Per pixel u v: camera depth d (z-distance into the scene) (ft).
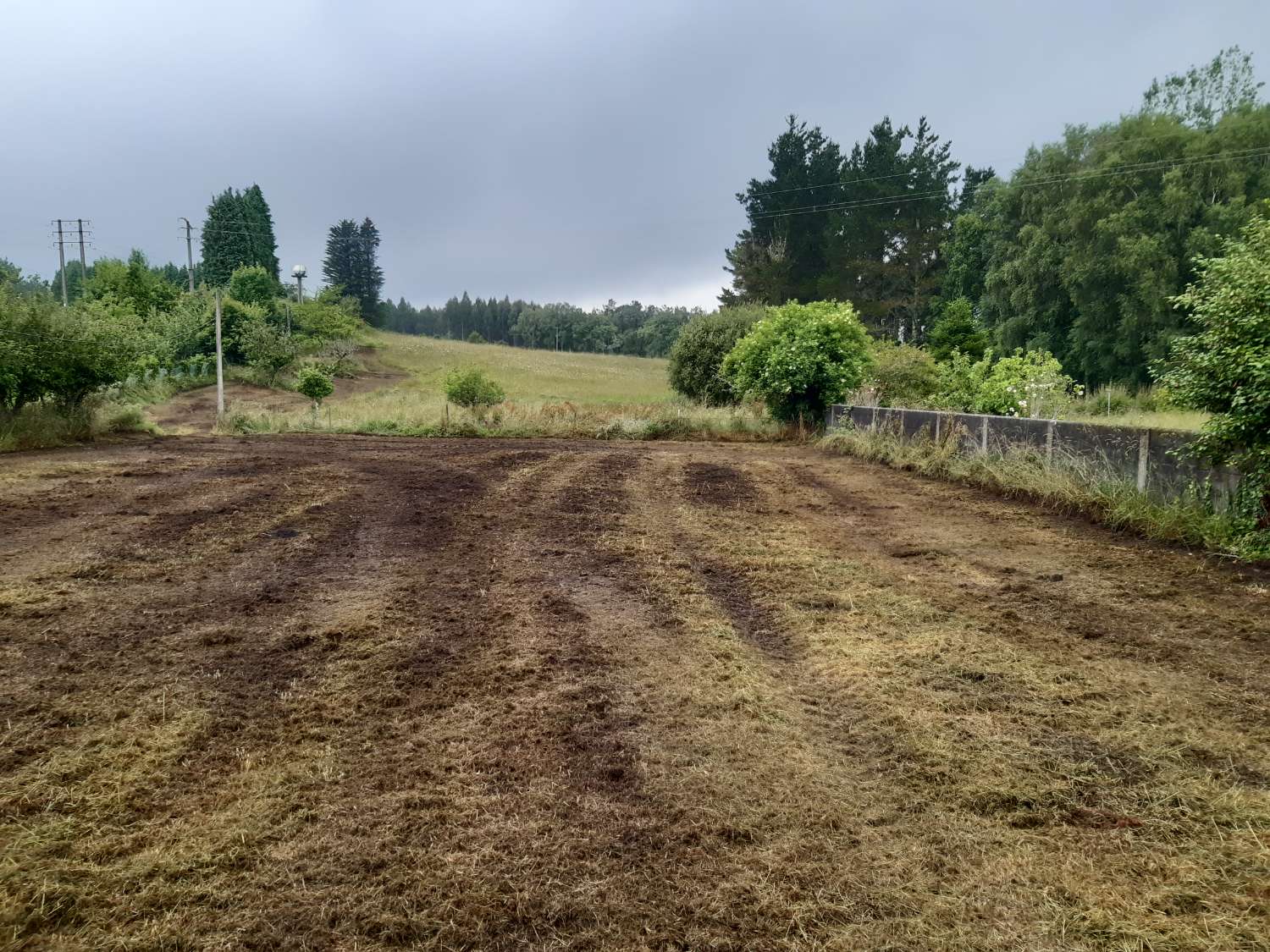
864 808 8.19
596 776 8.74
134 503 24.71
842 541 21.36
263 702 10.53
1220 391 18.80
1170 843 7.57
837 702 10.92
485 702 10.61
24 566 16.87
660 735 9.75
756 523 23.73
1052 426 28.40
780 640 13.55
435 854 7.25
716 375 78.84
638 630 13.69
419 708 10.41
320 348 169.58
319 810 7.95
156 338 126.00
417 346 232.12
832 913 6.54
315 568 17.54
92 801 7.97
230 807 7.97
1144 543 20.66
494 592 15.85
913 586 16.81
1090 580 17.20
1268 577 17.02
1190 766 9.08
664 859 7.25
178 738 9.39
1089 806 8.23
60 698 10.41
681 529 22.65
